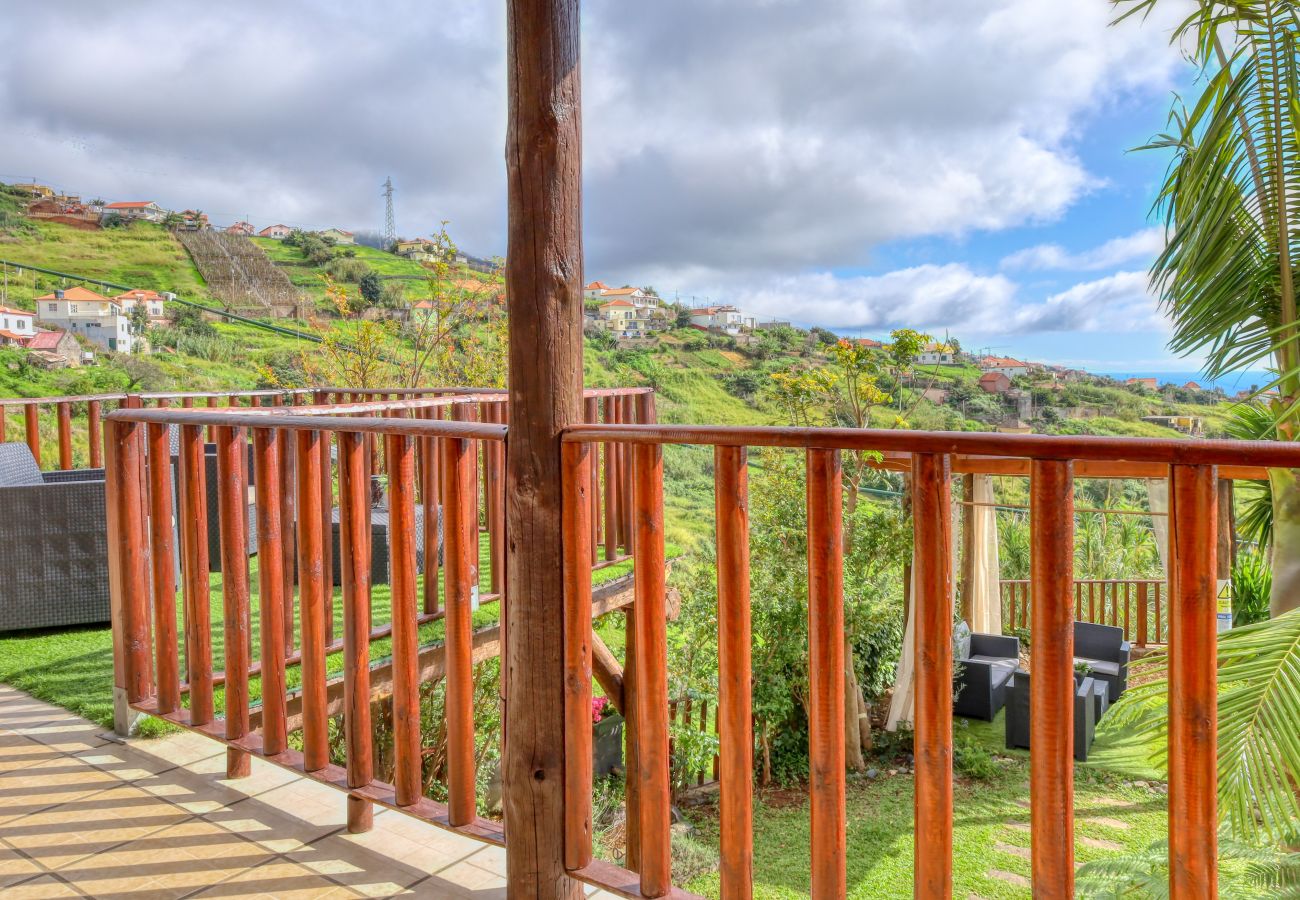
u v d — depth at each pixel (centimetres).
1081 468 785
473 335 1209
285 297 4866
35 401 559
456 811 200
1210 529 118
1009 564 1230
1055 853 128
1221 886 325
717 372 3953
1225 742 222
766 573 870
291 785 251
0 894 194
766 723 848
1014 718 830
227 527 243
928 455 136
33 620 399
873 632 887
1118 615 1155
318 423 217
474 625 379
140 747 276
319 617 227
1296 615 239
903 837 692
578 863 177
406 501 205
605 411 496
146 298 4341
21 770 259
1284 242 477
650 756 167
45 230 5356
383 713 459
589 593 175
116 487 278
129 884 199
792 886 630
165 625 268
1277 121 470
